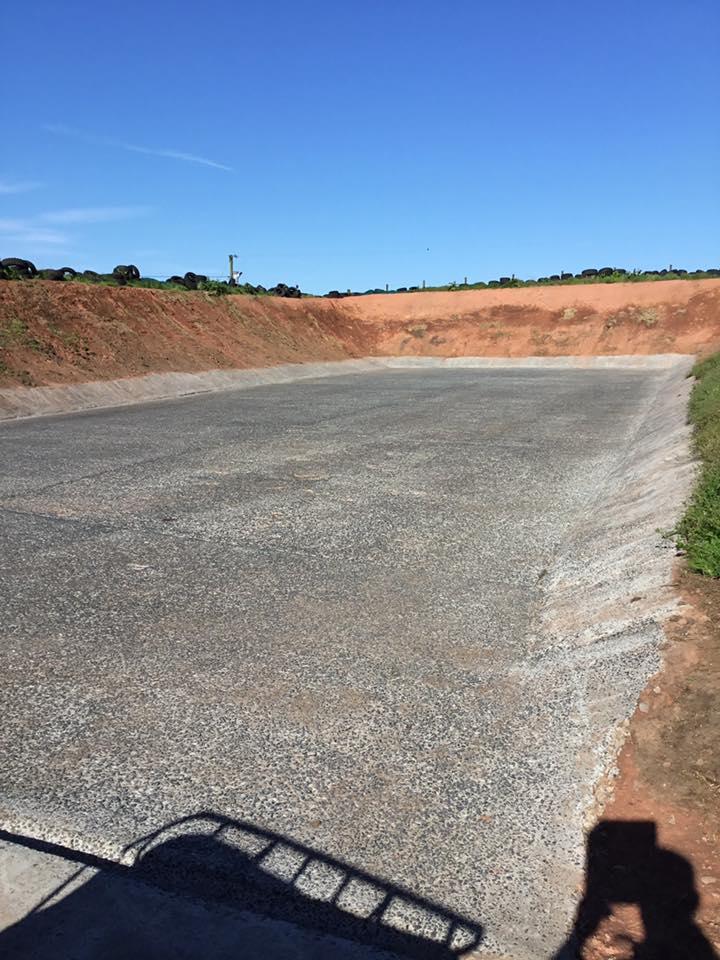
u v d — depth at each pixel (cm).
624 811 333
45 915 281
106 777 373
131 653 514
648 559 622
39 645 525
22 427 1652
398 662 503
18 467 1170
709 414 1207
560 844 318
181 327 3036
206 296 3553
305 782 367
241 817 340
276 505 934
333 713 434
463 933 272
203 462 1220
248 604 607
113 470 1149
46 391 1997
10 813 345
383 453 1309
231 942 269
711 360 2475
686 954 257
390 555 740
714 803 330
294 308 4169
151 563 707
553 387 2641
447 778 370
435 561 724
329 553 744
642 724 390
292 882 298
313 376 3234
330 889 294
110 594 626
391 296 4741
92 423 1716
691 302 4038
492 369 3762
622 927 271
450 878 300
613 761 370
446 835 326
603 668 458
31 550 743
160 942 269
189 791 361
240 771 377
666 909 278
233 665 496
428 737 408
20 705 445
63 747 400
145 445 1391
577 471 1159
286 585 652
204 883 299
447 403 2120
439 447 1373
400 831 329
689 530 625
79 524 840
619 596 568
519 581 671
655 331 3922
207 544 770
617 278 4759
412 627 563
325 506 933
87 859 317
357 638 542
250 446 1379
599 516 866
